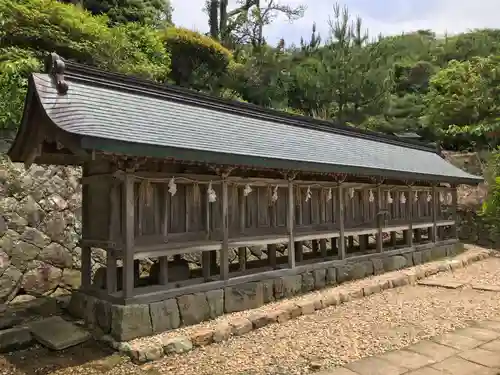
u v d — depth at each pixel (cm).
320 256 988
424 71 2936
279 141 799
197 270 851
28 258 783
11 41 1162
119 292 600
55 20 1202
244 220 733
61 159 647
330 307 738
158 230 614
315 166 766
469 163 1844
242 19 2775
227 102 816
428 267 1052
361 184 978
